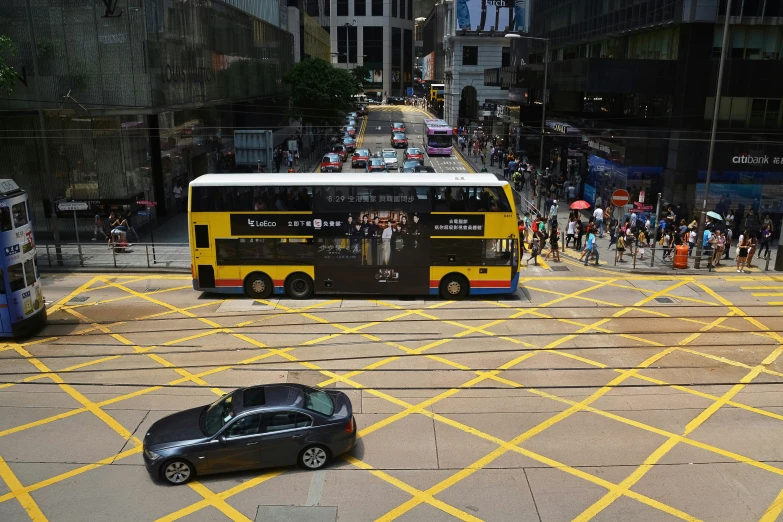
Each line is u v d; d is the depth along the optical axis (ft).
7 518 36.37
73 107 103.09
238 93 164.14
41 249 99.91
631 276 88.38
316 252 75.36
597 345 62.34
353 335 65.10
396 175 76.23
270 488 38.99
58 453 43.37
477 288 76.07
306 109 206.80
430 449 43.52
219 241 75.41
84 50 101.55
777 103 108.47
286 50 237.66
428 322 68.90
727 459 42.22
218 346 62.28
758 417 48.06
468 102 276.62
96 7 99.96
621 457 42.47
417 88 522.47
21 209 63.52
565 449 43.52
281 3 233.14
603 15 139.74
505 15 264.11
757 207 110.73
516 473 40.60
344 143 209.26
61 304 75.31
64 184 106.93
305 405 40.91
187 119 138.00
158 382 54.34
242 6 172.24
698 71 107.14
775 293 80.18
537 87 162.61
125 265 90.99
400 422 47.37
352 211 74.28
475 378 55.01
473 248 75.05
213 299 77.15
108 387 53.42
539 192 122.21
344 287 76.13
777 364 57.93
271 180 74.23
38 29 100.63
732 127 109.29
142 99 102.94
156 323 68.80
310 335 65.10
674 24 110.11
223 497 38.11
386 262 75.36
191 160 145.18
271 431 39.83
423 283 75.92
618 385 53.57
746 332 65.87
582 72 117.70
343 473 40.57
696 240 96.84
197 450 39.01
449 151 201.05
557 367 57.21
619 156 116.26
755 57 108.37
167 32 110.93
